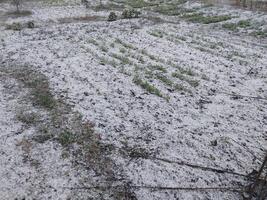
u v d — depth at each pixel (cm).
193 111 1141
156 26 2327
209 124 1064
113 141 949
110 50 1719
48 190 765
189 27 2356
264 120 1105
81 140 948
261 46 1928
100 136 968
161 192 771
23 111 1098
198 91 1295
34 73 1397
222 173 841
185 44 1894
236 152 928
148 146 935
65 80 1330
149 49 1770
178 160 883
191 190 780
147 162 870
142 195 760
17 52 1681
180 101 1205
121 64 1522
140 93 1248
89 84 1300
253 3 2973
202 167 859
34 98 1187
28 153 889
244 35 2166
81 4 3164
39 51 1688
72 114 1081
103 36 1995
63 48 1738
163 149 926
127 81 1344
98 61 1549
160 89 1289
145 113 1108
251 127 1059
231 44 1948
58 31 2131
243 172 846
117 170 837
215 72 1495
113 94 1228
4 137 958
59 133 977
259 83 1395
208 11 2838
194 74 1455
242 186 796
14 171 822
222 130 1034
